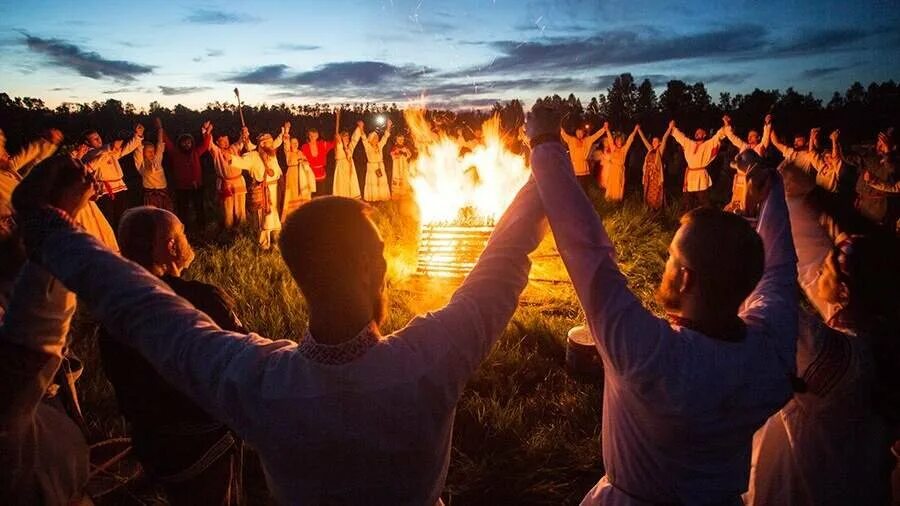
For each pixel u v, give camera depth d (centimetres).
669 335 126
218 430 233
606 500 146
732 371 126
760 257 130
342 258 101
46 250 111
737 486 137
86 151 909
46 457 186
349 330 105
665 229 944
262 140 891
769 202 162
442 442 113
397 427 105
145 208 225
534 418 397
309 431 102
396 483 109
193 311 113
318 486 106
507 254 123
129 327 107
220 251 786
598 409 400
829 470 178
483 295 118
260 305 582
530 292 637
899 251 174
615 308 125
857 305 176
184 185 1077
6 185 428
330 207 104
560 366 474
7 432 159
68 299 148
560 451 359
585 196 128
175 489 234
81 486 205
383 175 1319
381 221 950
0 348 144
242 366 105
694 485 133
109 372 223
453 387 110
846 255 175
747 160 166
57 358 153
